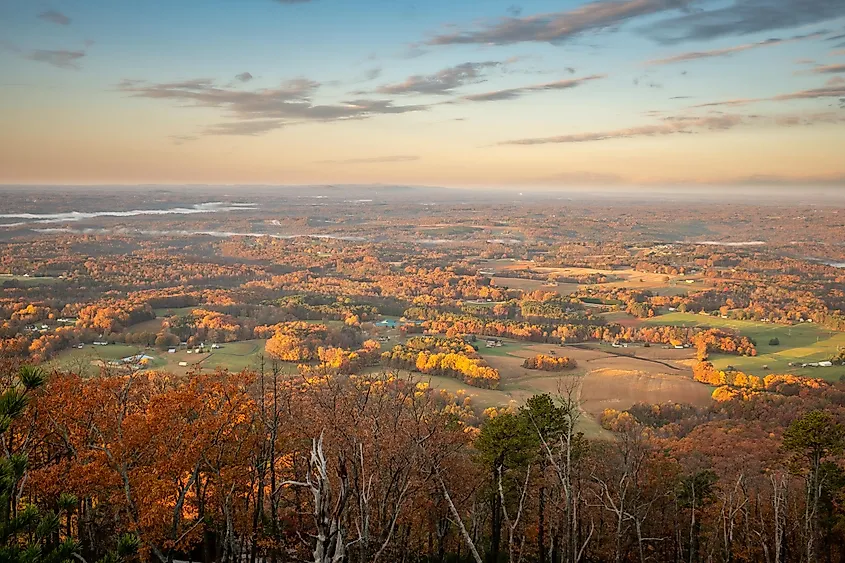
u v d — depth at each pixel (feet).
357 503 68.85
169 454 74.18
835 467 106.22
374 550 76.28
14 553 35.88
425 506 91.30
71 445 76.02
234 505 84.84
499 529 104.47
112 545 73.87
